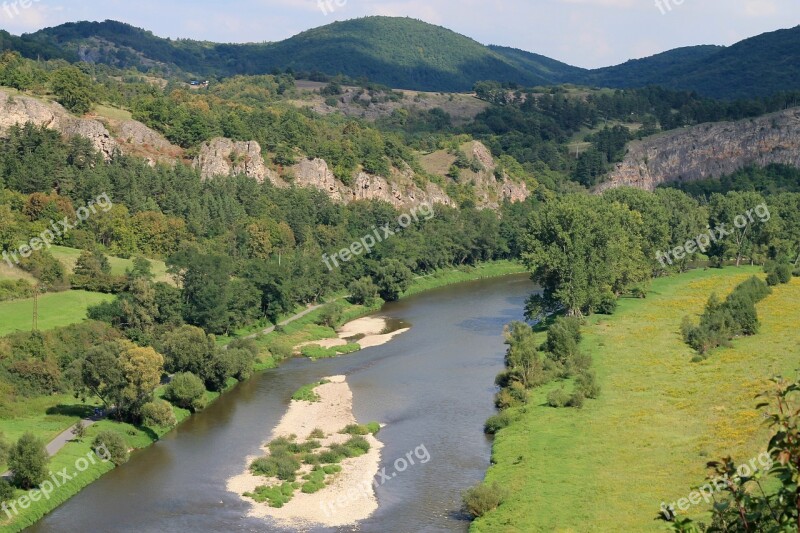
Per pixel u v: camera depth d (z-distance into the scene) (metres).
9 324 131.62
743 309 137.88
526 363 124.94
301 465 98.25
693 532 29.45
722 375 114.62
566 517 76.44
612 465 87.75
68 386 117.00
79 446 98.25
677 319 156.38
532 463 91.12
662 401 107.25
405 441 105.25
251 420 115.44
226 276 156.25
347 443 104.00
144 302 142.75
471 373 136.50
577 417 104.56
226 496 89.12
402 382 132.38
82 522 82.75
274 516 84.00
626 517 74.75
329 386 131.50
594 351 136.50
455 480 92.25
